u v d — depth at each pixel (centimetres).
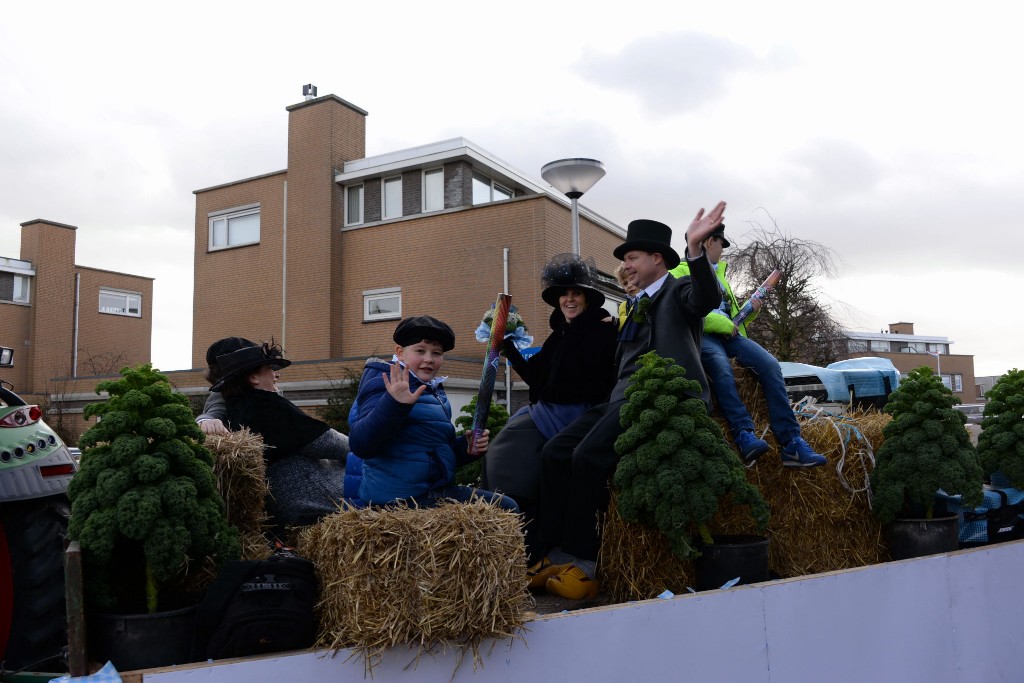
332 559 225
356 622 214
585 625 250
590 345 380
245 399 344
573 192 1019
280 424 340
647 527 315
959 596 365
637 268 371
